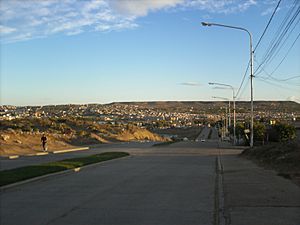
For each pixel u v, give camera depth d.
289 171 18.41
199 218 9.55
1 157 32.12
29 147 42.88
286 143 28.09
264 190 13.32
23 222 9.24
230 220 9.19
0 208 10.86
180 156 36.59
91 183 16.14
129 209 10.68
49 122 74.06
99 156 31.17
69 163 23.16
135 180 17.27
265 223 8.84
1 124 61.50
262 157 27.22
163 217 9.68
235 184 15.24
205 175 19.42
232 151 46.91
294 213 9.75
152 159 32.12
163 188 14.73
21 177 16.19
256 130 63.84
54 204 11.44
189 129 174.00
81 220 9.40
